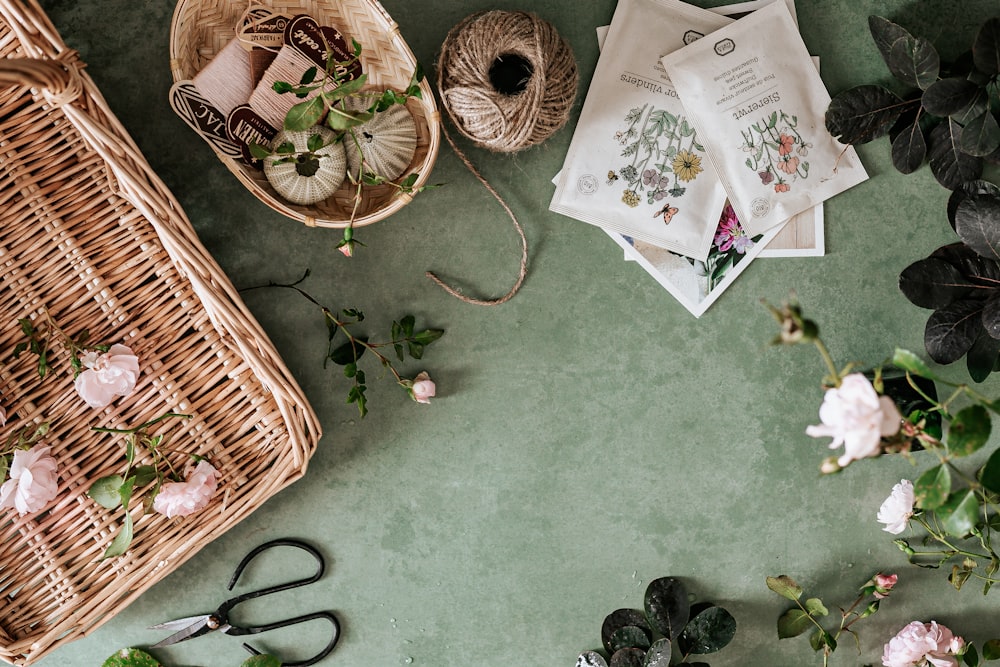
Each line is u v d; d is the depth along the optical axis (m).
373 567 1.56
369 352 1.50
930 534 1.60
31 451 1.30
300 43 1.33
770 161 1.47
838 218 1.51
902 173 1.47
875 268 1.53
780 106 1.46
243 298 1.48
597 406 1.54
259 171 1.37
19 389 1.35
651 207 1.48
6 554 1.37
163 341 1.37
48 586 1.37
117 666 1.55
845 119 1.42
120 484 1.32
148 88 1.43
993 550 1.60
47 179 1.32
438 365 1.52
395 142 1.36
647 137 1.47
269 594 1.56
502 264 1.50
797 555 1.59
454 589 1.58
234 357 1.40
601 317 1.52
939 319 1.43
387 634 1.59
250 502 1.37
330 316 1.44
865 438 0.82
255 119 1.33
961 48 1.48
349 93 1.21
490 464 1.55
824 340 1.54
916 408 1.54
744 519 1.58
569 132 1.48
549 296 1.51
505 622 1.59
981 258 1.44
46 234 1.32
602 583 1.59
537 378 1.53
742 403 1.55
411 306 1.50
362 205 1.42
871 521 1.59
